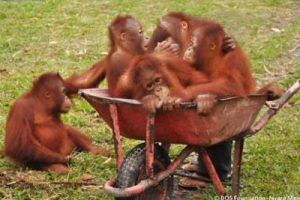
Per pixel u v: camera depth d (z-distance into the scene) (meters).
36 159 7.16
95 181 6.90
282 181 6.95
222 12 15.91
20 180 6.81
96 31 14.06
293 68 11.53
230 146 6.58
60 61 11.78
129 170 5.54
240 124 5.58
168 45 6.12
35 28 14.22
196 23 6.28
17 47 12.72
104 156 7.65
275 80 10.80
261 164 7.36
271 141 8.07
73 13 15.84
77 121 8.70
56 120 7.45
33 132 7.25
